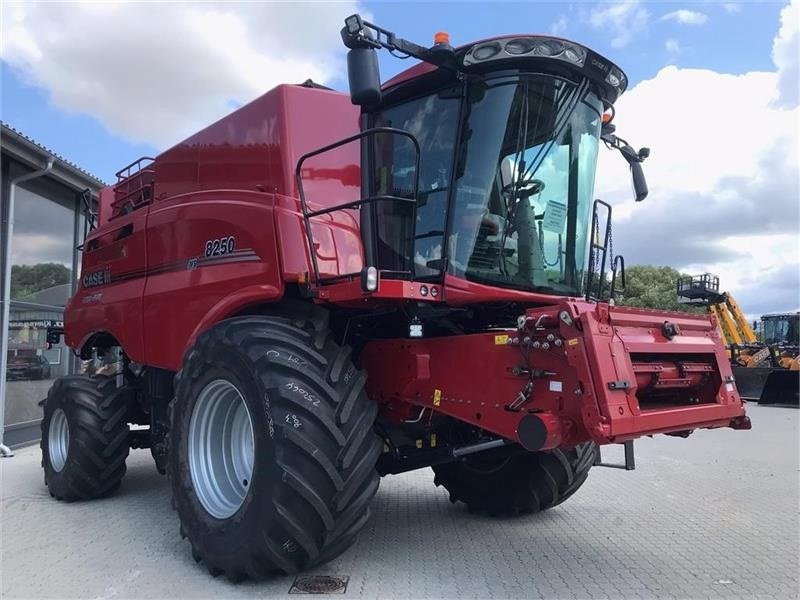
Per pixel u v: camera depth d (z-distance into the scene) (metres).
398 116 4.34
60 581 3.85
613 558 4.30
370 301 3.84
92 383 6.18
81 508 5.69
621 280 4.86
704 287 20.70
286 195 4.25
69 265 11.62
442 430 4.68
